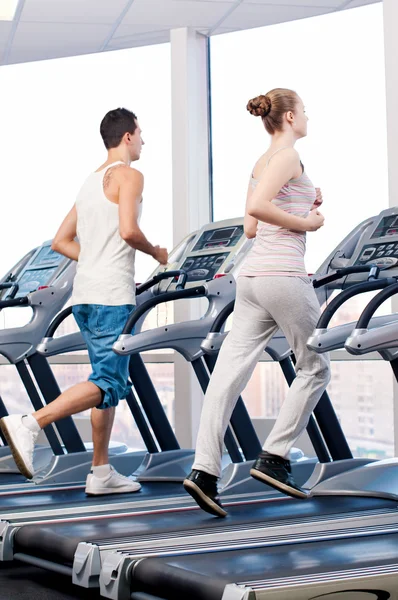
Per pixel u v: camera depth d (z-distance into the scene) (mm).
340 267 4004
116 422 6672
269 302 3279
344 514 3354
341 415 5508
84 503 3932
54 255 5363
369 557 2514
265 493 4129
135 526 3244
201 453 3318
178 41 6078
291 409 3387
